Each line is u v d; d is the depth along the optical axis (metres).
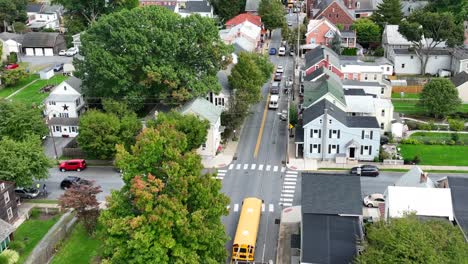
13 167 73.31
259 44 152.25
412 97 116.56
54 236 66.38
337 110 90.56
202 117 89.19
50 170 86.94
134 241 50.16
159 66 98.06
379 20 151.62
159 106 105.94
